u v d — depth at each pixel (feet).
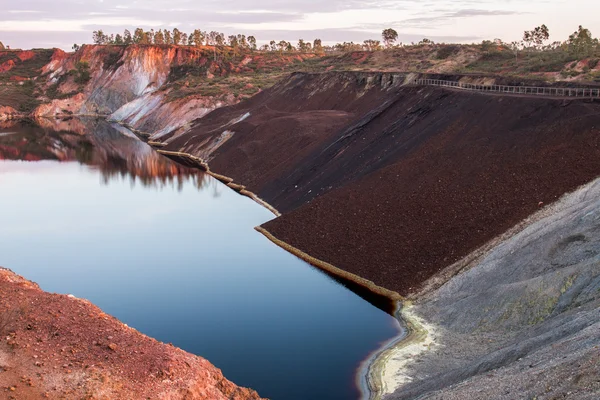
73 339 67.82
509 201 130.82
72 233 179.01
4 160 322.96
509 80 228.22
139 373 63.52
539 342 76.28
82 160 322.96
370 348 101.50
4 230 183.32
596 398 53.26
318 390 89.15
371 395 87.10
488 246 122.52
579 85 203.10
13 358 63.00
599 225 102.22
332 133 236.43
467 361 88.69
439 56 443.73
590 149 132.26
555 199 124.47
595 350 60.64
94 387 59.82
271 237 168.04
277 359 98.53
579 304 86.28
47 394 58.29
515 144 146.61
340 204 161.48
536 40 436.35
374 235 144.25
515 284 100.22
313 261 147.33
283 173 226.17
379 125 209.26
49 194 237.45
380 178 162.09
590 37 344.90
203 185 250.37
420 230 137.39
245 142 287.48
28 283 82.48
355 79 326.65
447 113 181.06
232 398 69.51
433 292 118.42
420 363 93.40
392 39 600.80
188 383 64.03
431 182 149.38
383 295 124.47
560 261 100.73
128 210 208.33
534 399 59.00
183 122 428.15
